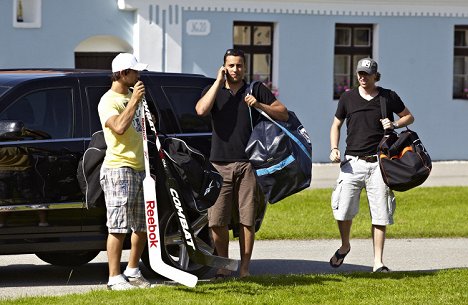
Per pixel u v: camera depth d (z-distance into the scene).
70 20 58.22
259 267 27.50
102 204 22.88
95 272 26.42
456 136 66.25
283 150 22.48
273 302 20.52
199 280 24.50
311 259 28.89
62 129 23.78
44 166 23.34
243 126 22.95
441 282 23.25
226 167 23.02
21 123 22.95
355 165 25.27
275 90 62.06
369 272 24.70
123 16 59.28
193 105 25.48
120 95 22.52
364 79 25.20
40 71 25.45
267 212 38.62
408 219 37.22
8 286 24.14
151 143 24.39
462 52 66.31
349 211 25.48
